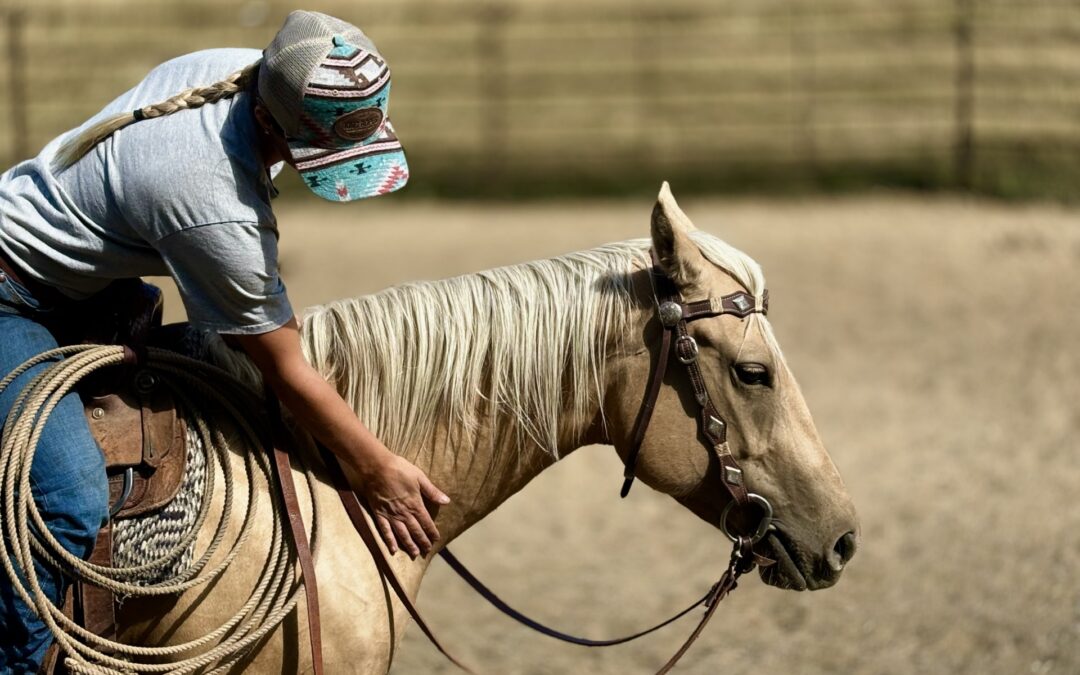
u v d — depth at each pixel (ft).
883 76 94.73
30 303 12.83
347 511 13.58
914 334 50.34
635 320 13.83
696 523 33.17
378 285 57.47
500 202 83.51
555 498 35.29
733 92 94.58
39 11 100.83
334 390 13.15
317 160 12.28
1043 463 35.60
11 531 11.99
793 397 13.84
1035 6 99.96
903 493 33.63
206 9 101.55
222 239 12.09
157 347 13.88
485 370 13.97
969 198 80.02
